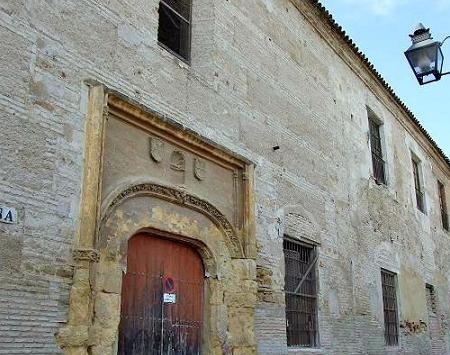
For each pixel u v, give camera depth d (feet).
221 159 27.20
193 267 25.66
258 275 28.22
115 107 21.61
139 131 22.95
